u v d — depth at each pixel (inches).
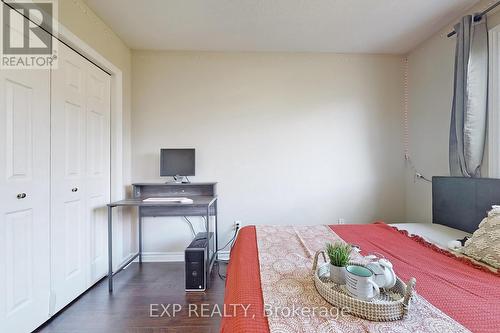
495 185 66.4
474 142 75.3
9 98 55.7
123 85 102.1
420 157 104.2
